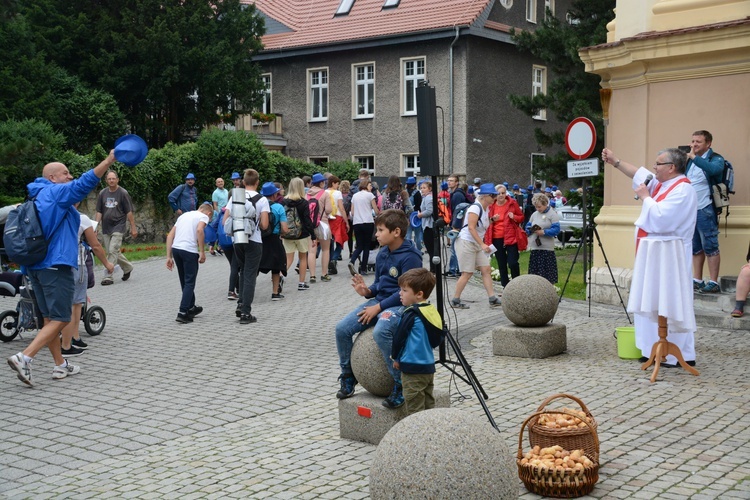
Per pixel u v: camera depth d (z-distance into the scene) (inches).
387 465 159.3
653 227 319.6
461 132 1323.8
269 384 324.8
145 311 515.8
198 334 436.1
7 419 279.0
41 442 253.4
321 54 1473.9
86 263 426.0
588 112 818.2
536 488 200.2
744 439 239.1
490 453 159.8
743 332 405.1
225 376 339.0
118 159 314.7
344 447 243.0
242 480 216.2
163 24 1231.5
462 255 508.7
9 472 227.0
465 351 382.0
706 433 245.3
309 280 653.9
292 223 599.2
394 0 1434.5
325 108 1489.9
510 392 300.7
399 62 1386.6
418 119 284.2
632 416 264.5
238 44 1354.6
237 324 467.5
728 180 436.1
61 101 1163.9
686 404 277.4
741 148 460.8
